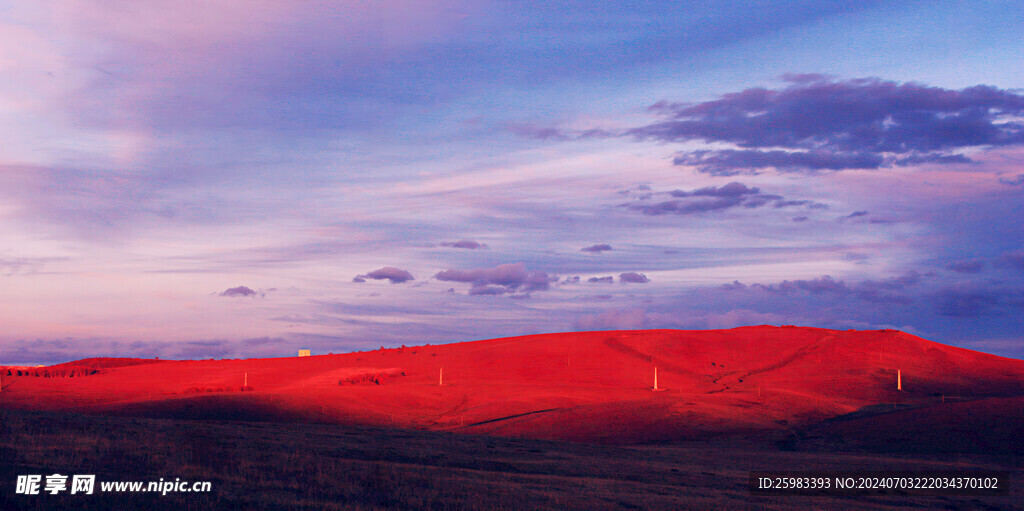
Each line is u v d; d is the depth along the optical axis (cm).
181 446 3675
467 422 10281
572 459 4941
